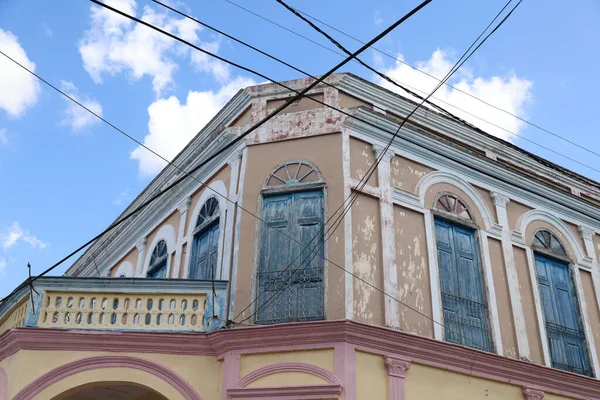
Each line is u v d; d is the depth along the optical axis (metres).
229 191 11.78
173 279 10.10
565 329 12.52
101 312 9.88
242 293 10.25
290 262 10.46
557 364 11.93
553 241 13.43
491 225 12.45
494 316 11.47
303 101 12.05
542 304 12.43
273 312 10.06
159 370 9.42
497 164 12.95
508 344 11.41
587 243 13.93
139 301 10.04
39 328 9.48
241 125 12.34
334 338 9.28
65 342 9.51
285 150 11.49
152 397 10.59
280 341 9.40
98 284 10.05
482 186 12.77
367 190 11.04
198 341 9.62
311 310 9.97
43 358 9.41
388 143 11.77
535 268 12.77
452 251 11.70
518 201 13.23
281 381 9.16
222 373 9.41
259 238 10.77
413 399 9.54
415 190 11.72
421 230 11.41
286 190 11.06
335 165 11.07
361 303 10.02
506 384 10.77
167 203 14.42
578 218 14.16
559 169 14.75
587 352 12.53
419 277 10.91
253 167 11.48
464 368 10.34
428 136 12.19
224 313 9.97
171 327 9.77
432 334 10.55
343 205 10.62
